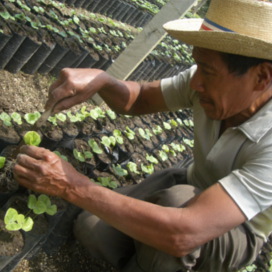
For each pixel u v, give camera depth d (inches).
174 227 47.1
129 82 71.7
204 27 50.1
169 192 61.0
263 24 46.0
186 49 253.1
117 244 68.2
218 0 48.4
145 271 62.0
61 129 84.8
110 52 144.1
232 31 46.7
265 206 50.2
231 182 49.3
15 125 76.2
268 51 42.3
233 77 47.0
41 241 65.4
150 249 58.4
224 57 45.7
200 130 64.0
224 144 57.3
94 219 68.1
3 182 62.4
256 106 53.9
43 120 56.4
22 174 47.9
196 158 67.4
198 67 49.9
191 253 55.6
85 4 187.2
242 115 55.5
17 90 100.7
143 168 102.6
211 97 50.9
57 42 113.1
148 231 48.4
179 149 130.6
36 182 48.1
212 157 59.5
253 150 52.9
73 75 55.7
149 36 103.8
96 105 116.0
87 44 135.1
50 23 128.0
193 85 51.2
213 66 46.9
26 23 112.9
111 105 72.8
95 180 84.7
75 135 86.0
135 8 224.4
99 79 60.6
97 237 66.6
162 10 100.6
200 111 65.1
